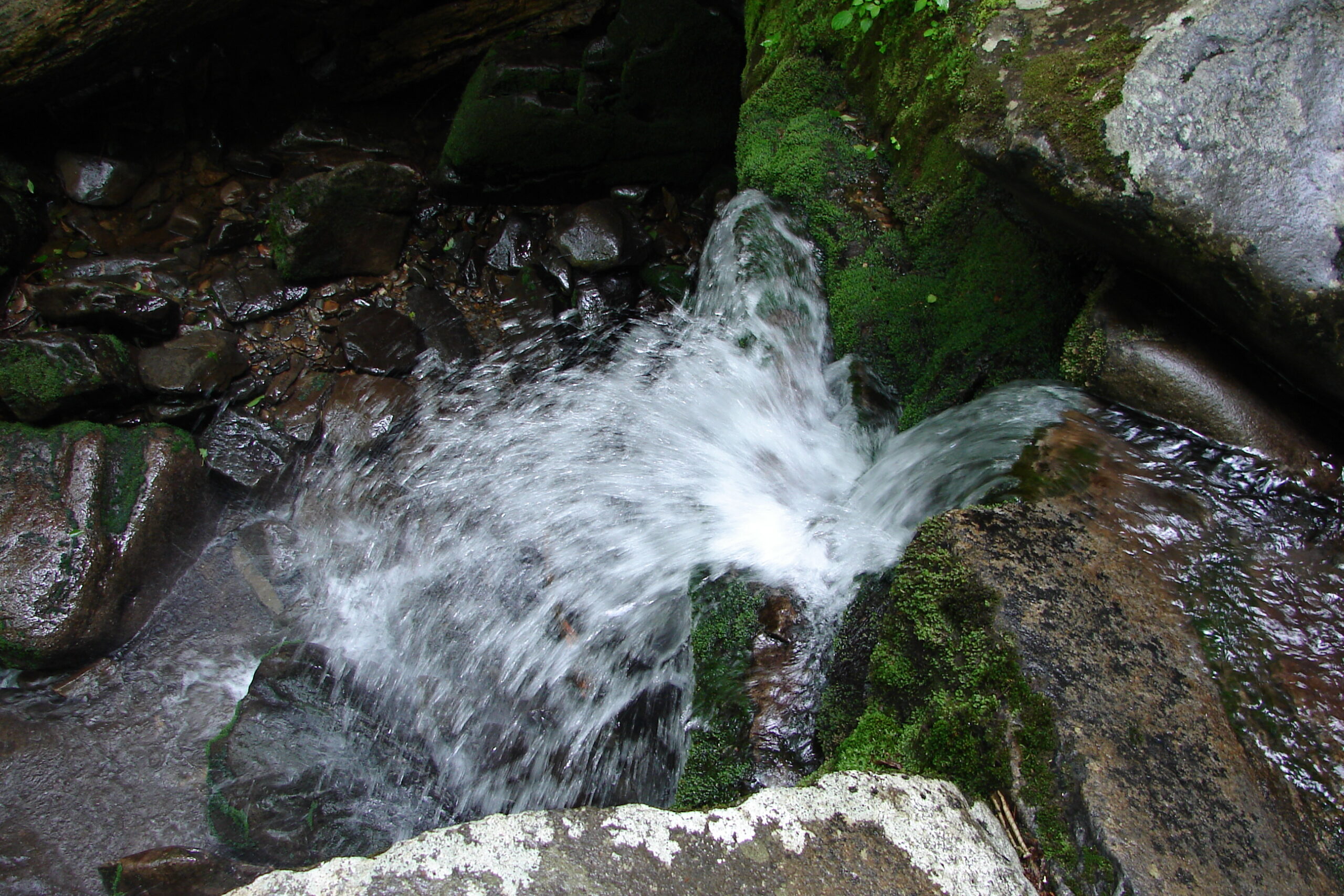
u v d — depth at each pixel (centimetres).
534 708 349
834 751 246
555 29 604
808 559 309
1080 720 192
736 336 410
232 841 335
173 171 565
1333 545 230
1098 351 269
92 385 450
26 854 337
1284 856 178
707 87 571
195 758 375
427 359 520
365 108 632
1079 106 246
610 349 530
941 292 366
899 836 178
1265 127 225
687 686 302
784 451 382
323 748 353
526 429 470
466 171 567
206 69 581
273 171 585
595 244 555
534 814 174
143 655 410
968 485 270
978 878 173
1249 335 236
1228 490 241
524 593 391
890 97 400
